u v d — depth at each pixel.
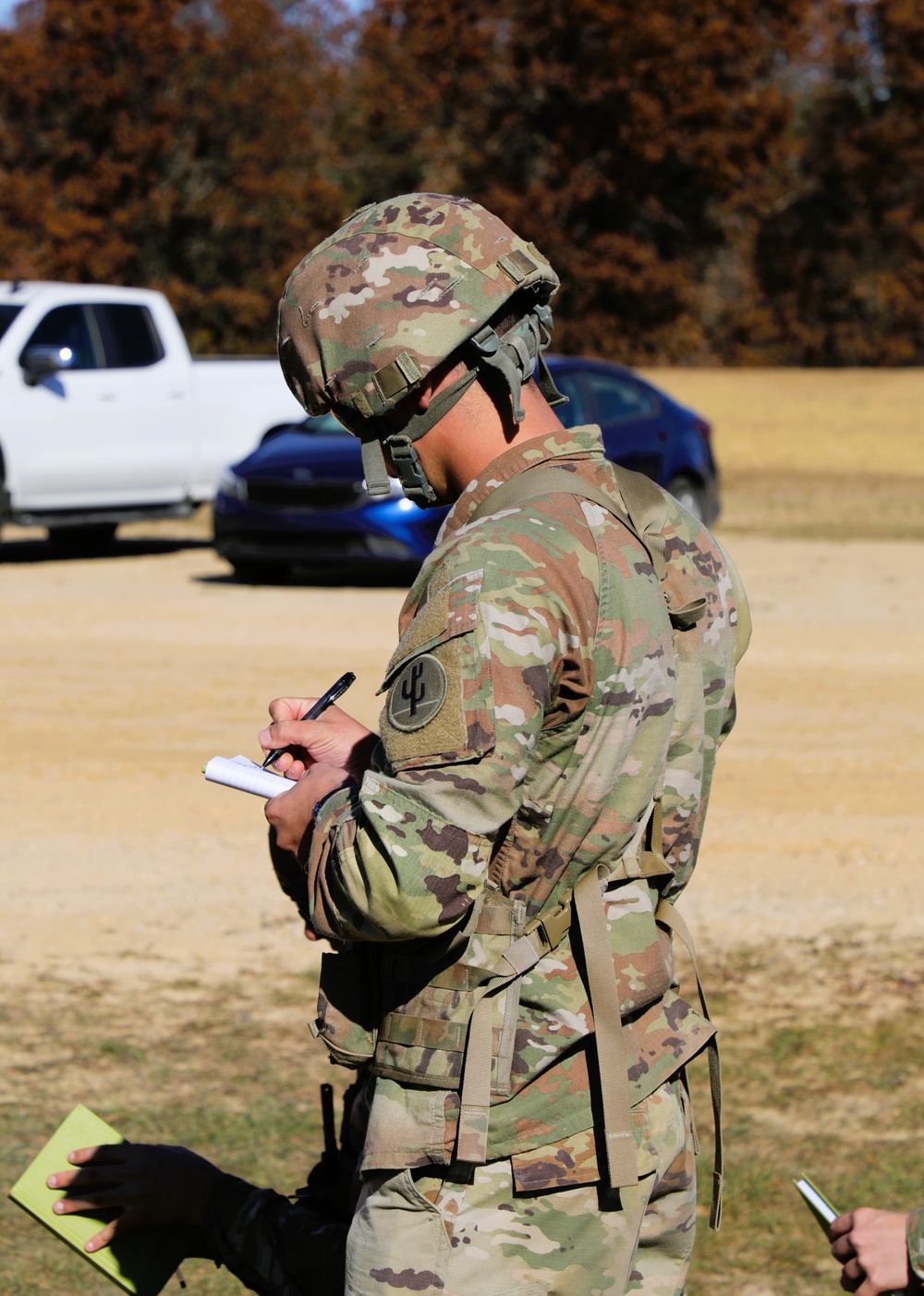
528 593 3.58
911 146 132.25
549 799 3.69
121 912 10.70
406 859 3.46
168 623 21.64
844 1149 7.65
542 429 4.03
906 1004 9.23
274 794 4.11
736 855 11.95
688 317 118.12
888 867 11.66
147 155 108.06
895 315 134.00
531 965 3.71
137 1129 7.70
